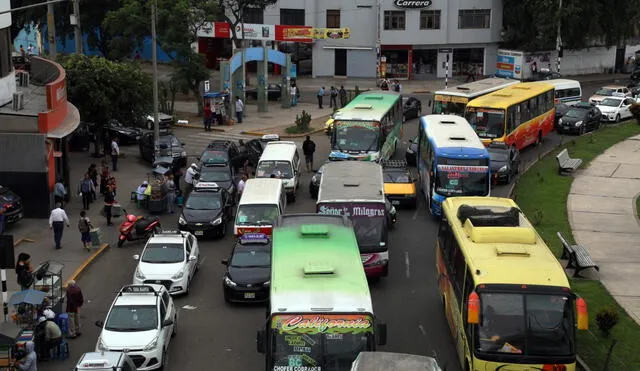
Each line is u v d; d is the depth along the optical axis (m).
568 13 72.88
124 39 59.12
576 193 35.97
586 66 82.19
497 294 16.98
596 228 30.53
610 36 78.00
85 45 81.06
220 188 33.12
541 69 76.06
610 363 19.05
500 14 78.44
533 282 17.03
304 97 67.94
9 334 19.50
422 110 61.25
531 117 45.62
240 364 20.23
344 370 16.12
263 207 29.97
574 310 16.91
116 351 18.70
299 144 49.09
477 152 32.06
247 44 77.50
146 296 20.94
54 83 34.38
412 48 77.50
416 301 24.31
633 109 53.06
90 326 22.70
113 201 33.50
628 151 44.75
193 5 55.66
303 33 75.44
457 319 19.59
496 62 79.75
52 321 20.39
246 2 65.81
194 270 26.83
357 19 76.88
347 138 38.81
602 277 25.09
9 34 37.28
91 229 29.34
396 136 45.97
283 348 16.23
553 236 29.47
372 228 25.33
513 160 39.06
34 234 30.94
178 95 67.31
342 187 26.91
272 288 17.17
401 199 34.38
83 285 26.08
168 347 21.09
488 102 42.25
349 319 16.39
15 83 39.78
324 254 18.92
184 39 55.31
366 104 42.06
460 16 77.56
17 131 32.53
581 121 50.31
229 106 55.50
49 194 32.75
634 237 29.34
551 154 44.66
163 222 33.38
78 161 43.72
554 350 16.69
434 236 30.84
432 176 32.81
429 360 14.57
